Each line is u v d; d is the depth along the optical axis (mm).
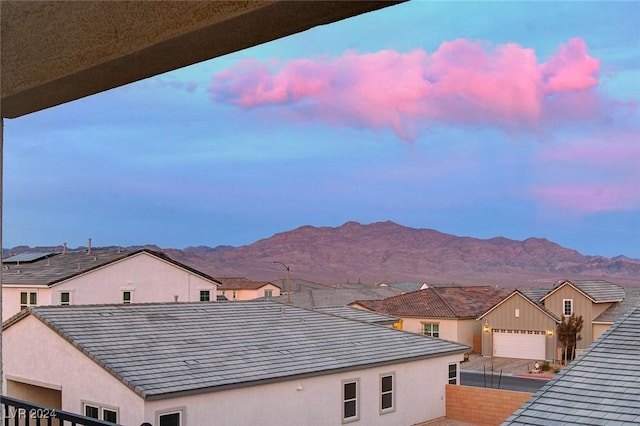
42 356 17500
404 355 21062
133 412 14812
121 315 19453
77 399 16328
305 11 2154
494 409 21641
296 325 22047
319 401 18375
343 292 54125
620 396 12891
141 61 2664
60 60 2895
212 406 15836
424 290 46219
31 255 40438
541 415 12750
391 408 20562
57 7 2922
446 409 22531
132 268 36344
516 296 39344
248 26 2281
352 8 2148
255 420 16703
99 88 3049
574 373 14289
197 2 2318
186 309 21469
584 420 12227
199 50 2529
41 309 18141
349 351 20344
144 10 2518
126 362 15992
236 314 22031
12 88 3141
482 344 40375
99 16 2697
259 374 16953
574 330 36781
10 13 3184
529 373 34656
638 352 14688
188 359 17047
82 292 34000
